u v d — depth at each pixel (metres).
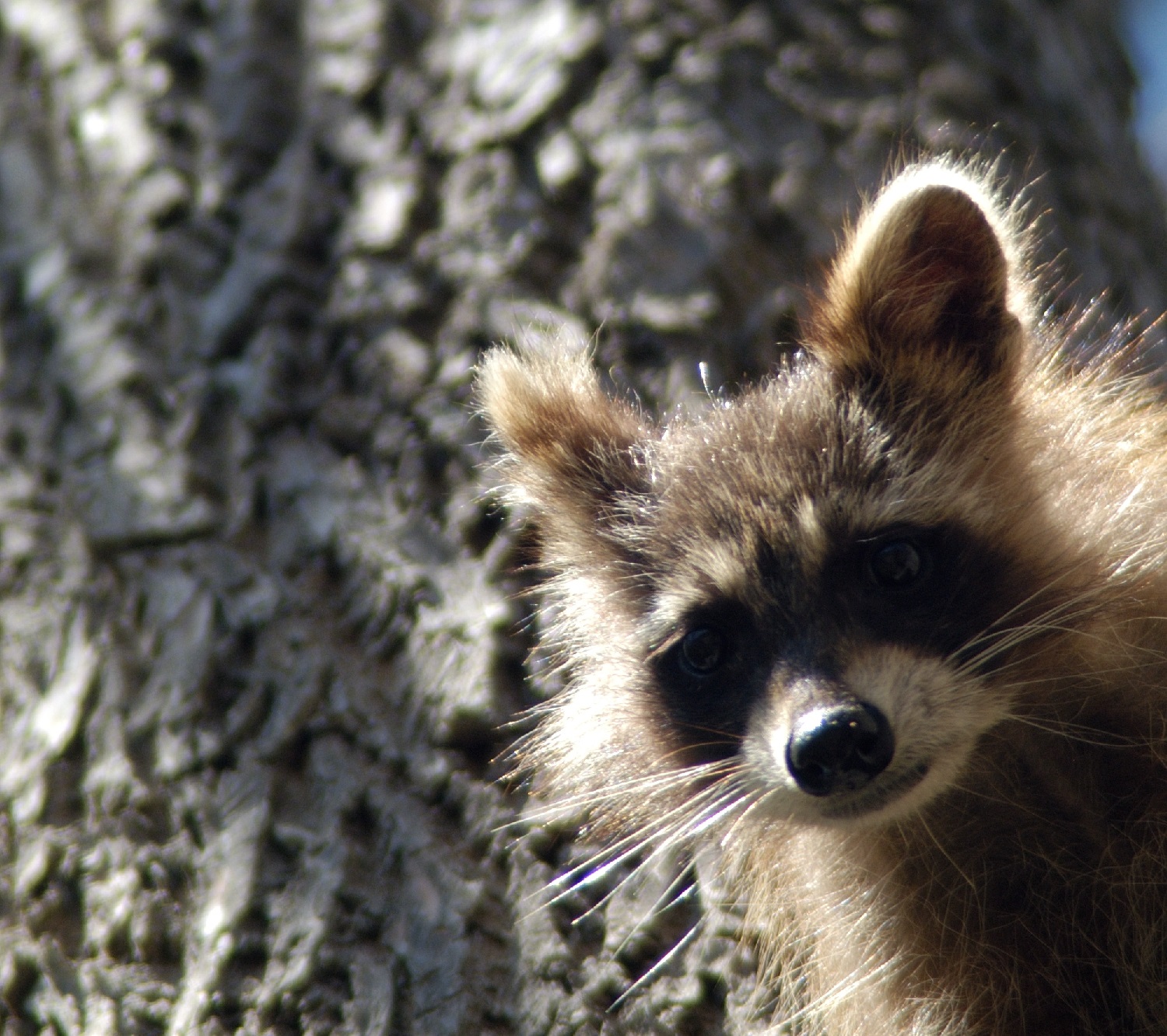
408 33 8.87
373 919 6.26
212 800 6.60
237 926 6.24
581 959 6.37
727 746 7.10
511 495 7.47
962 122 8.88
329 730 6.72
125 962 6.29
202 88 8.80
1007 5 9.67
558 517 7.77
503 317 7.86
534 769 6.86
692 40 8.66
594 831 7.01
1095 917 6.87
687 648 7.13
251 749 6.71
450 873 6.38
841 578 6.75
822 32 8.95
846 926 7.45
